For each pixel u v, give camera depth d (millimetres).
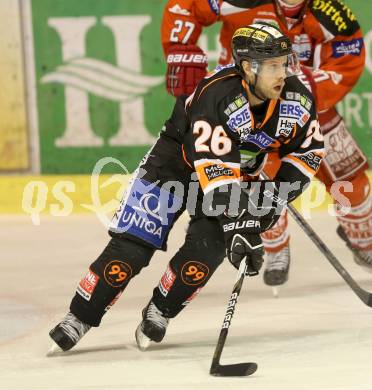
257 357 11555
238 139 11242
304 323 13289
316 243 13758
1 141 24297
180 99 11969
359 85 23828
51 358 11828
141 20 24000
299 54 15227
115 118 24188
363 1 23734
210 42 23594
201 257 11656
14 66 24172
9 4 24062
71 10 24047
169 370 11070
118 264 11695
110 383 10617
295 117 11469
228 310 10914
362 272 16953
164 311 11953
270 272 15219
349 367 10898
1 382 10828
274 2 14797
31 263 18203
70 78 24172
